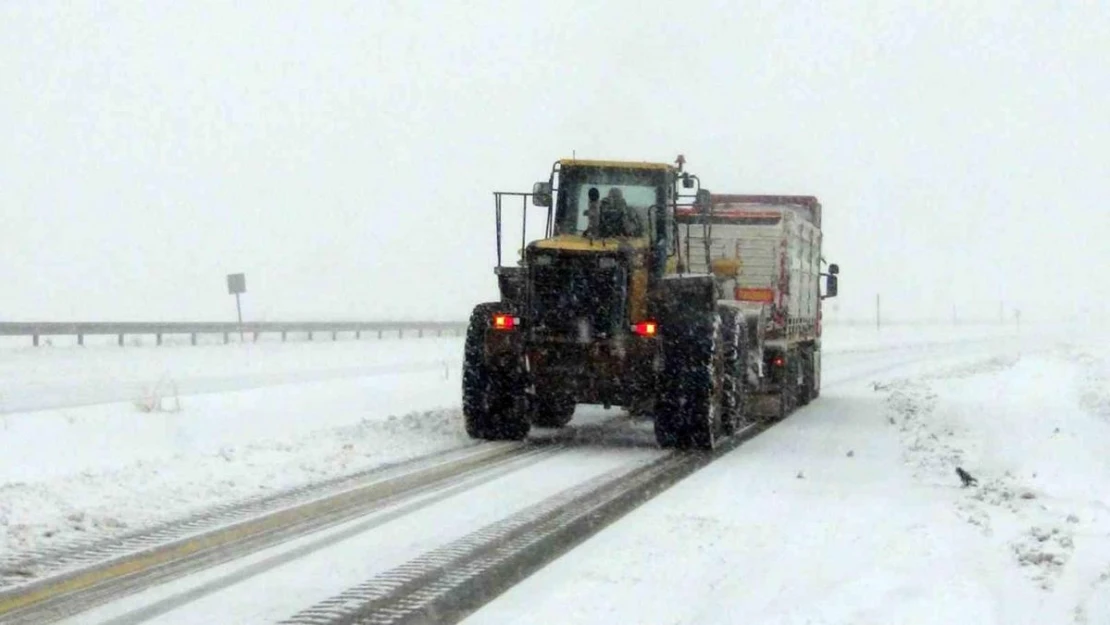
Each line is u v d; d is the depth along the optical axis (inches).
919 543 365.1
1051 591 307.3
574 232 635.5
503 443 613.6
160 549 339.3
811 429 724.0
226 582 303.4
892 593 302.0
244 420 668.7
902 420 776.9
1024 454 572.7
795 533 378.3
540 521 391.5
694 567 327.0
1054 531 374.0
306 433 604.4
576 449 597.3
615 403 616.4
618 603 288.0
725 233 799.1
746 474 514.3
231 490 438.9
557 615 277.0
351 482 466.6
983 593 303.3
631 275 593.9
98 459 523.8
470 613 278.4
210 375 1009.5
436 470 505.4
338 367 1157.7
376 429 633.0
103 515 383.9
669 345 602.5
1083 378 1152.2
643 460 559.2
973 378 1178.0
